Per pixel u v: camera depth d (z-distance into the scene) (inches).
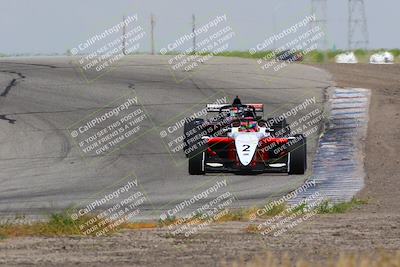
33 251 1615.4
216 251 1606.8
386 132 4069.9
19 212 2428.6
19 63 6560.0
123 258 1526.8
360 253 1550.2
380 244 1669.5
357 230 1898.4
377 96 5073.8
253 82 5570.9
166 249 1638.8
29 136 4005.9
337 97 5049.2
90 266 1438.2
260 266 1300.4
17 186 3006.9
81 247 1669.5
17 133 4069.9
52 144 3838.6
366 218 2132.1
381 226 1959.9
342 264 1217.4
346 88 5344.5
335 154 3614.7
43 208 2522.1
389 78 5816.9
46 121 4343.0
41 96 5029.5
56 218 2005.4
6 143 3873.0
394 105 4783.5
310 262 1434.5
